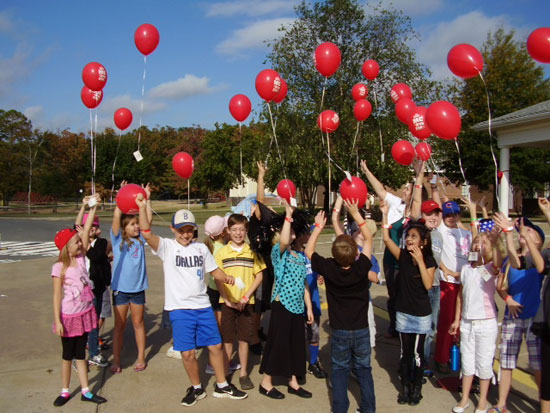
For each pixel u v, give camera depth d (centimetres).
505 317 366
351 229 523
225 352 435
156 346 535
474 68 448
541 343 332
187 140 5819
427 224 466
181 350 388
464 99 2281
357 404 392
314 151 1695
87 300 399
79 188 4494
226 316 436
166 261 397
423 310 387
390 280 534
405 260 397
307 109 1691
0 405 384
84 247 427
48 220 2978
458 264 461
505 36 2322
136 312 456
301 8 1805
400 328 394
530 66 2267
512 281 360
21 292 810
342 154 1666
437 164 1884
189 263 396
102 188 3394
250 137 3431
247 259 438
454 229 481
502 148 1429
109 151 3122
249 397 405
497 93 2258
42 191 4341
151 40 543
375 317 643
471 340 369
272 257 414
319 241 1545
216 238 498
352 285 353
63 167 4512
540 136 1299
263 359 405
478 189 2386
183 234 401
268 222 446
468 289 373
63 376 390
